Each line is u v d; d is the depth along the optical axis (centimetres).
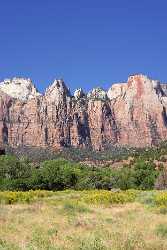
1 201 3481
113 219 2336
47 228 1936
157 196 3372
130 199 3656
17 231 1864
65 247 1442
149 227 1973
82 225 2061
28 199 3559
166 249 1477
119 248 1437
